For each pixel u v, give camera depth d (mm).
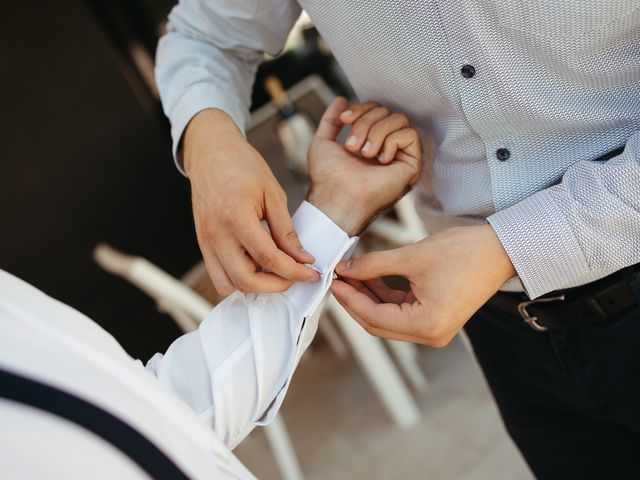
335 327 2717
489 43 723
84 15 2561
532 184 820
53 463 306
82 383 346
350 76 885
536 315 900
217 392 667
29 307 414
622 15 683
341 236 795
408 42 757
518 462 1823
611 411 933
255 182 739
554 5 673
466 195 874
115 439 337
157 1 2818
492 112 771
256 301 742
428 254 721
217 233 736
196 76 895
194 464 398
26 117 2496
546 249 713
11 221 2514
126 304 2740
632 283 814
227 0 891
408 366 2260
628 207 692
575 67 727
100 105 2637
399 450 2053
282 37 980
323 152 863
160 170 2799
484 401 2100
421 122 870
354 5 759
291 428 2354
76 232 2633
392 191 827
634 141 714
